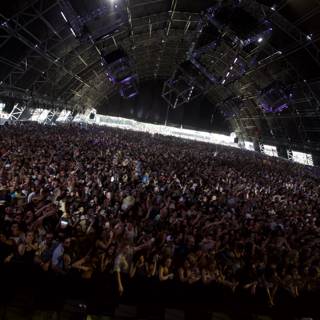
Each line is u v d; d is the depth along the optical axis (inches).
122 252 316.2
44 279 291.6
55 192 442.6
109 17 926.4
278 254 404.2
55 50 950.4
